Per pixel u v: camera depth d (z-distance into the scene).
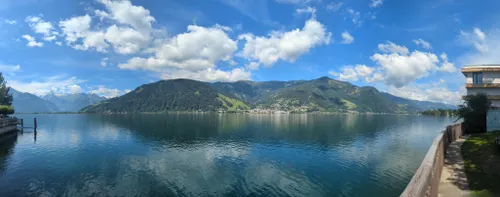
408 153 57.84
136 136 88.56
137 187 35.16
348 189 34.69
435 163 12.91
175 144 71.00
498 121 44.34
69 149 62.06
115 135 91.12
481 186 15.79
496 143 25.38
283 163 48.66
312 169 44.28
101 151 59.81
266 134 96.50
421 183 8.30
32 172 41.31
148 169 44.12
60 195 31.92
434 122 174.50
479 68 57.41
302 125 144.50
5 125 81.81
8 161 48.81
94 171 42.47
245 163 48.69
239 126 135.62
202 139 81.56
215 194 33.06
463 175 18.22
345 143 72.75
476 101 46.16
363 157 53.66
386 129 118.31
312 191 34.03
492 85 55.78
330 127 130.25
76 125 136.50
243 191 34.06
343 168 44.84
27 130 106.56
